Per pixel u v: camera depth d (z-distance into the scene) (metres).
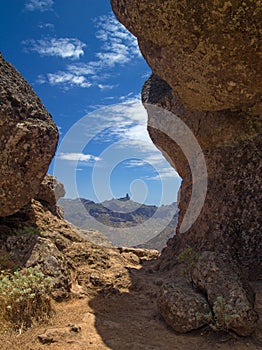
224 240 5.59
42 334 3.11
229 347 3.00
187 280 3.94
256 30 3.98
